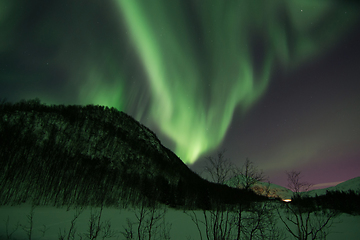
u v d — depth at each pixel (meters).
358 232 20.48
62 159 56.84
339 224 24.17
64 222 23.22
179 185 55.38
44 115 88.00
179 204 46.78
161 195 53.28
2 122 59.78
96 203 41.94
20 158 45.66
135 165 90.62
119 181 62.88
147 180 66.00
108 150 90.88
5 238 16.08
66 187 42.06
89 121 109.31
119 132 118.44
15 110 78.38
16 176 40.22
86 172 57.22
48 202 35.72
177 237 18.78
